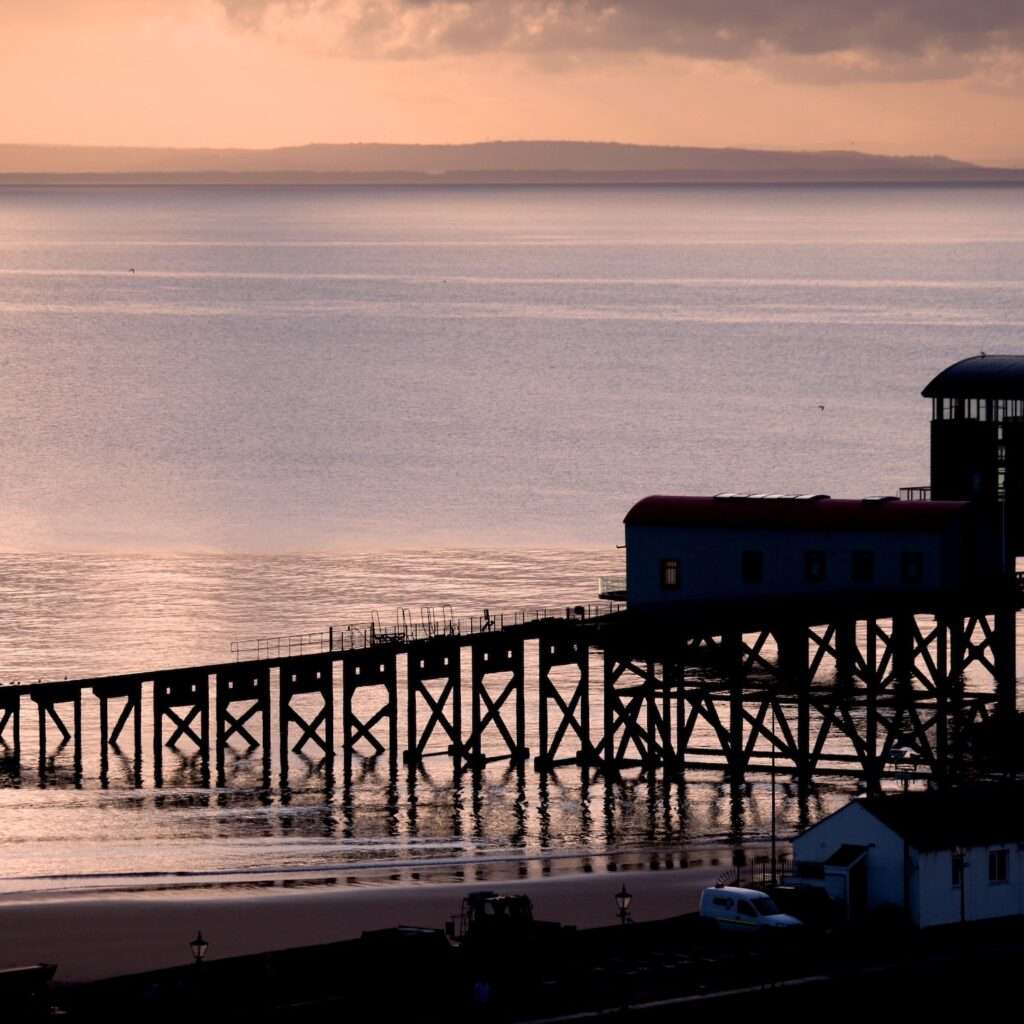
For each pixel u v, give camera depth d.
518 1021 190.00
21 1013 190.88
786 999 196.25
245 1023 189.75
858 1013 194.75
